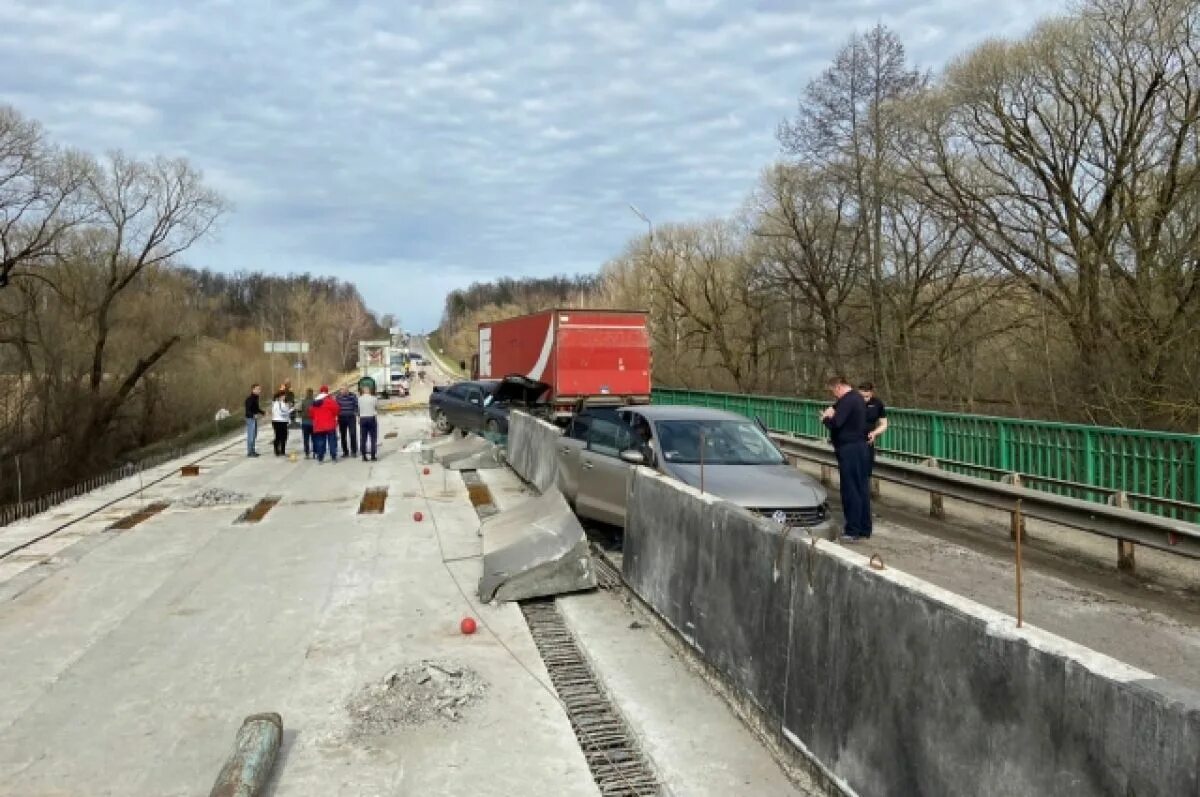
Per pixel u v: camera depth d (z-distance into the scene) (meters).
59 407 30.73
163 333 37.72
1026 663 2.84
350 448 20.53
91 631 6.73
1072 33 22.77
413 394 62.66
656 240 49.09
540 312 22.03
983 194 25.92
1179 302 18.67
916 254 30.97
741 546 5.19
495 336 28.45
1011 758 2.88
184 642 6.44
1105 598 7.32
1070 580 7.94
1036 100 23.78
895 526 10.70
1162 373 18.28
